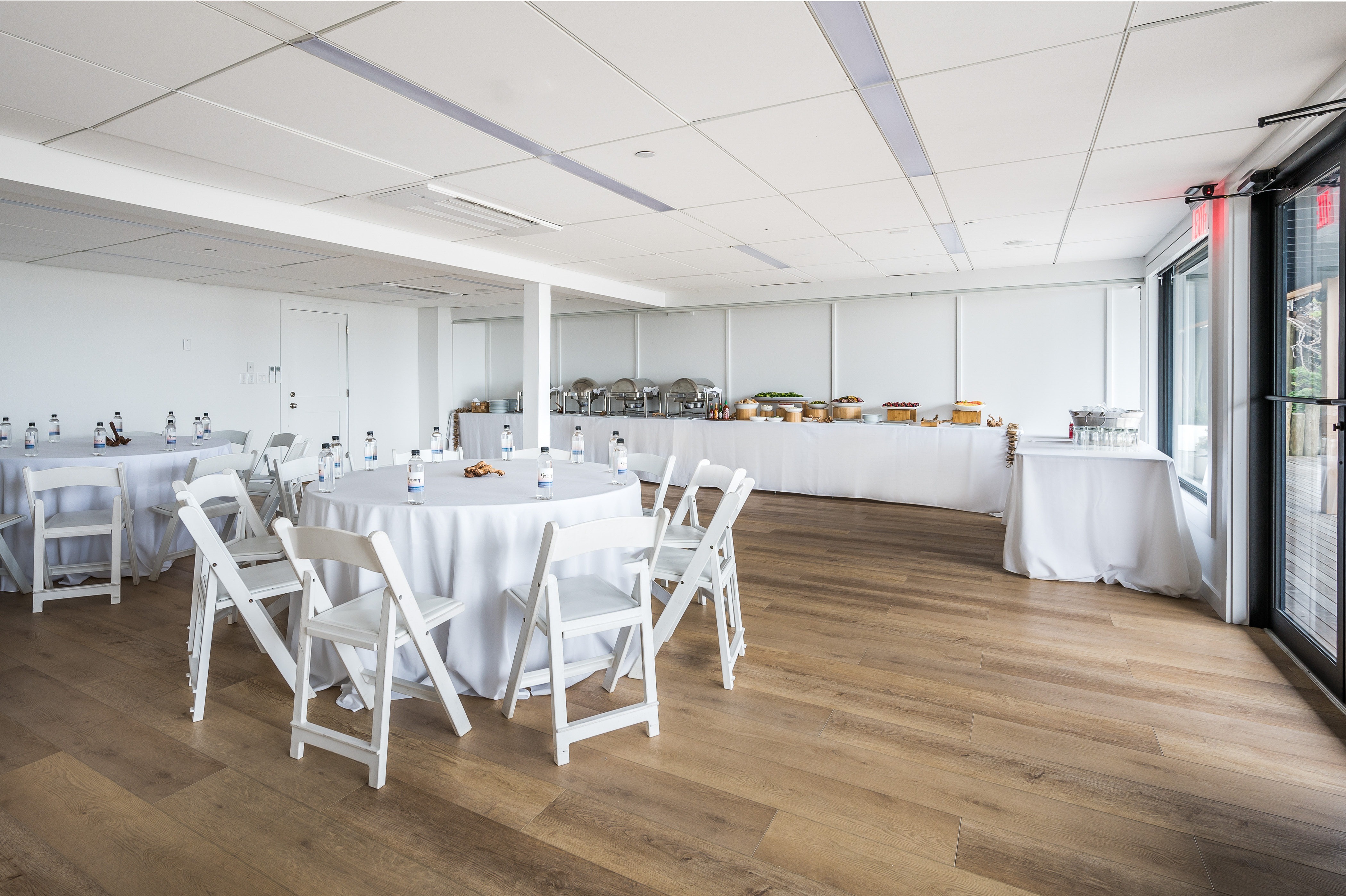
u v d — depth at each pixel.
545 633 2.37
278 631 3.31
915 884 1.74
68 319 6.38
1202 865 1.80
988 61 2.42
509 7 2.05
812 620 3.67
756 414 8.13
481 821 1.98
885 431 7.17
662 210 4.50
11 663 3.05
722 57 2.38
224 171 3.62
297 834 1.93
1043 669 3.04
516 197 4.18
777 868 1.79
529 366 6.69
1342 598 2.68
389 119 2.91
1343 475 2.68
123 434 6.38
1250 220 3.45
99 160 3.43
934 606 3.89
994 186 3.97
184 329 7.25
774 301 8.12
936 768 2.26
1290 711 2.64
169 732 2.47
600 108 2.80
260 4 2.02
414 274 6.65
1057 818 2.00
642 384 8.97
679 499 7.39
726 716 2.61
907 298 7.64
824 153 3.38
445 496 2.89
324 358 8.70
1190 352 5.31
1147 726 2.53
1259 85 2.62
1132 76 2.53
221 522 4.94
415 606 2.22
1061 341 6.97
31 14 2.08
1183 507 4.29
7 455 4.50
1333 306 2.88
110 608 3.78
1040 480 4.43
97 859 1.83
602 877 1.76
